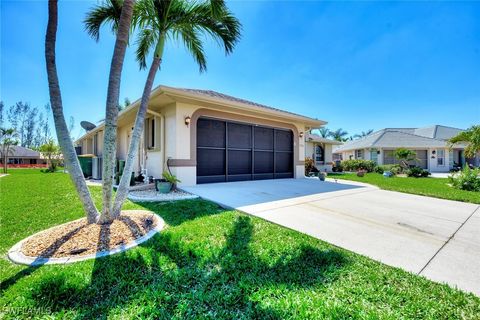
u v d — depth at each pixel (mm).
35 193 7840
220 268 2713
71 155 3979
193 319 1894
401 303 2111
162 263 2826
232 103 8977
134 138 4680
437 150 23562
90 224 4051
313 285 2389
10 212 5344
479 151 14906
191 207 5461
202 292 2252
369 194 7801
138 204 5801
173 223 4355
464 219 4879
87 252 3166
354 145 28453
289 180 11445
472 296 2219
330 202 6293
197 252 3070
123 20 4070
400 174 18688
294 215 4973
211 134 9633
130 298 2186
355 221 4641
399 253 3189
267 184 9617
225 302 2107
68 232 3752
